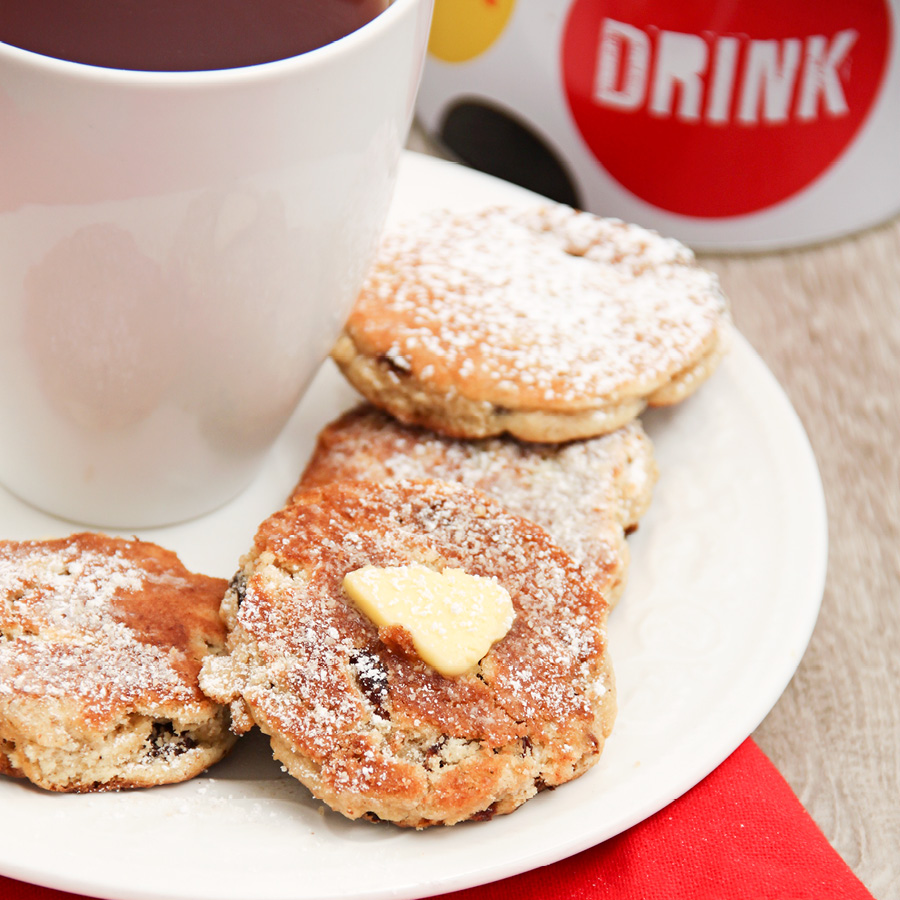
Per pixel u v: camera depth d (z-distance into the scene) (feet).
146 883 1.21
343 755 1.25
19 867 1.21
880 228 1.70
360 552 1.31
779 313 1.64
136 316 1.28
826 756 1.37
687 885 1.28
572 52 1.61
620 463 1.41
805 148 1.63
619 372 1.41
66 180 1.23
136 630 1.28
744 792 1.31
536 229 1.53
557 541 1.36
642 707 1.32
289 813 1.26
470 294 1.45
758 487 1.44
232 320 1.30
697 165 1.63
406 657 1.27
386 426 1.44
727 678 1.33
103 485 1.38
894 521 1.50
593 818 1.26
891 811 1.35
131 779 1.26
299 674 1.26
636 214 1.67
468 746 1.26
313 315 1.34
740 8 1.56
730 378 1.49
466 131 1.69
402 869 1.23
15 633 1.27
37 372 1.31
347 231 1.31
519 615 1.30
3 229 1.25
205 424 1.36
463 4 1.63
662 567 1.40
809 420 1.56
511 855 1.24
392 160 1.31
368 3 1.28
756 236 1.67
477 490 1.37
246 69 1.21
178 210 1.24
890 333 1.63
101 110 1.21
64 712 1.24
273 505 1.42
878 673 1.41
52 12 1.23
